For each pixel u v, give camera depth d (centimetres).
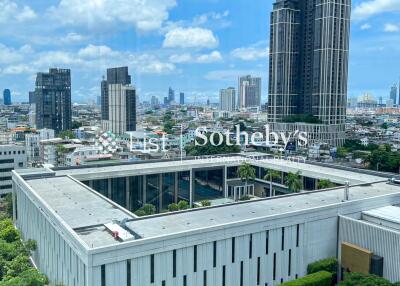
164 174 12788
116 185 11906
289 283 6400
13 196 11138
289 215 6888
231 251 6288
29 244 8050
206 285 6084
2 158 14938
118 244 5272
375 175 11375
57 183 9612
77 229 6134
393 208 8162
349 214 7725
